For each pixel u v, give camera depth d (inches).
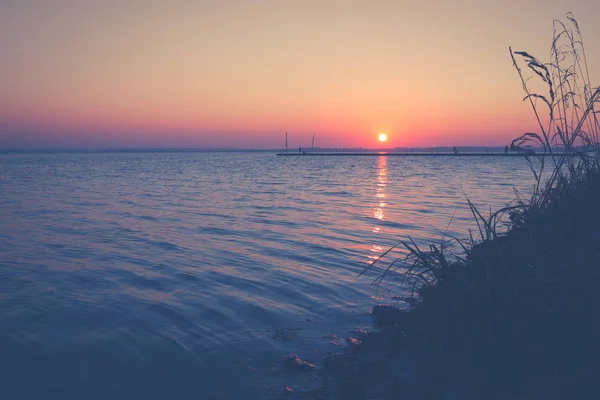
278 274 354.9
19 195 1058.7
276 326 249.6
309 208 778.8
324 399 170.4
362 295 299.6
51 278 345.1
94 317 261.6
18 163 4252.0
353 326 247.1
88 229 575.5
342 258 405.4
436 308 158.9
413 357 164.2
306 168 2930.6
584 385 119.1
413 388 149.6
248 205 834.2
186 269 372.5
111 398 179.9
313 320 257.8
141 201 915.4
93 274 357.1
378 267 367.2
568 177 187.6
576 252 153.6
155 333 239.1
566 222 166.7
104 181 1595.7
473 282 150.4
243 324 252.4
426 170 2470.5
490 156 6038.4
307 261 396.8
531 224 173.6
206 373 197.8
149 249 453.1
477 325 139.7
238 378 192.9
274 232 542.3
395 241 474.9
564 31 178.7
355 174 2094.0
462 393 132.7
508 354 135.1
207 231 554.9
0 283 330.3
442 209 743.1
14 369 200.4
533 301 136.9
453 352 146.3
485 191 1069.1
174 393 182.5
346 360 201.3
